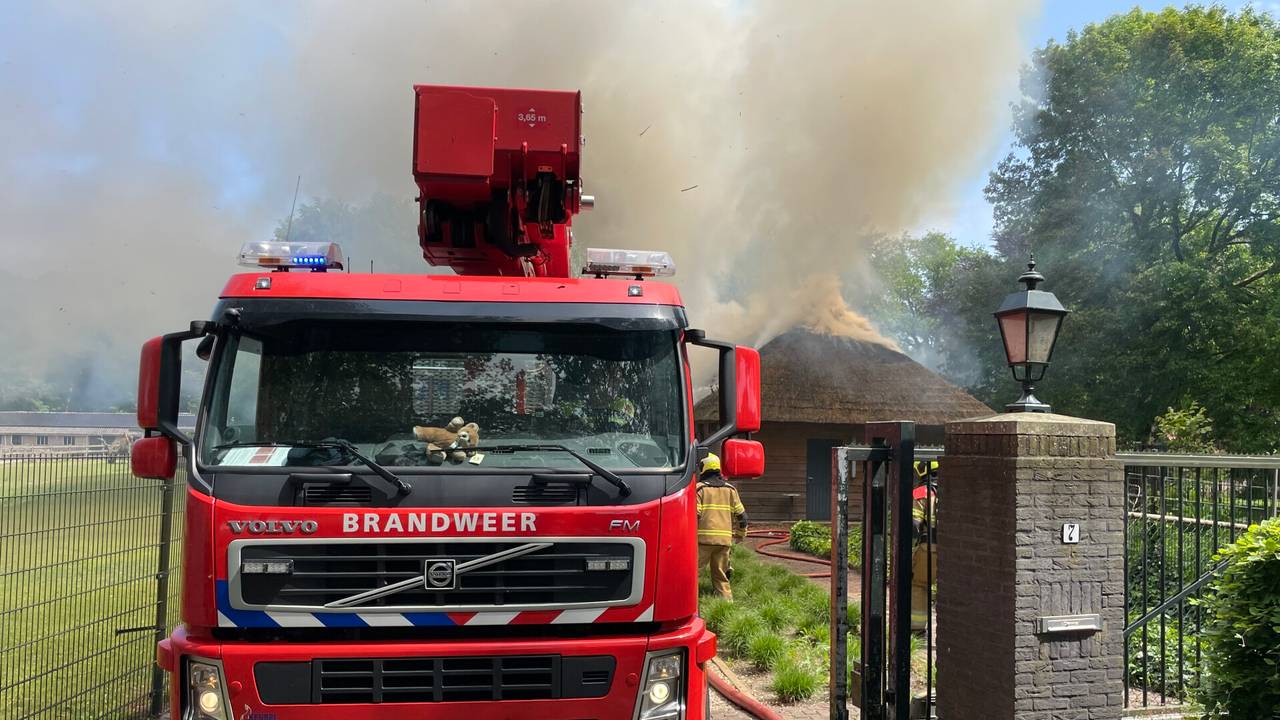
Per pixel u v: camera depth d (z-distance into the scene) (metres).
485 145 5.48
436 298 4.68
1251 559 4.65
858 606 9.19
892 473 5.21
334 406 4.53
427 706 4.05
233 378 4.50
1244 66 28.61
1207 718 4.94
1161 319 27.52
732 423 4.83
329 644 4.07
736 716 6.68
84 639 6.05
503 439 4.54
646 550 4.26
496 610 4.12
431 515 4.12
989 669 4.87
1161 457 5.67
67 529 5.80
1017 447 4.76
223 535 4.07
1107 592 4.84
